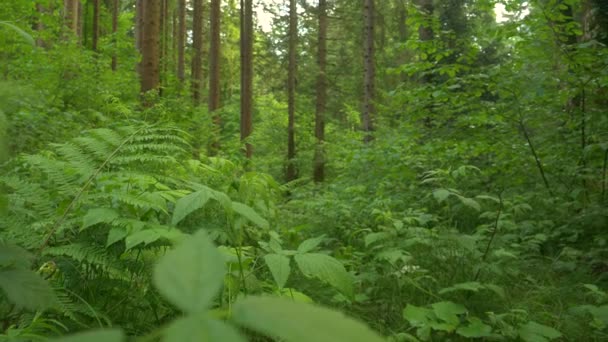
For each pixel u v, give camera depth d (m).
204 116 7.63
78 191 2.06
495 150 4.83
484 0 4.66
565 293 2.94
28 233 1.85
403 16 17.16
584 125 4.50
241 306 0.36
